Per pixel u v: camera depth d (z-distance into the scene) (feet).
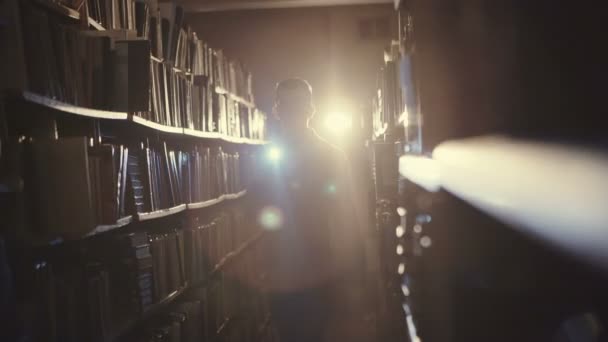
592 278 3.98
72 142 7.29
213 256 14.56
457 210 5.67
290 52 26.20
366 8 25.85
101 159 8.42
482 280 5.28
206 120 14.30
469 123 5.69
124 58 8.88
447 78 5.83
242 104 20.15
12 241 6.69
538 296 4.79
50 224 7.25
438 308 5.68
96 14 9.32
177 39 13.14
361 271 10.39
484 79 5.49
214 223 14.87
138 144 10.30
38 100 6.68
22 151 7.09
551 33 4.66
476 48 5.57
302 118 10.35
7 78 6.44
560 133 4.40
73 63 7.91
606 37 4.26
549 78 4.61
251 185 19.80
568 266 4.27
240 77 20.29
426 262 5.95
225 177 16.56
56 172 7.27
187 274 12.54
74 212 7.27
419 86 6.08
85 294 7.89
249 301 18.20
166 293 10.98
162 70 11.10
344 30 25.94
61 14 8.21
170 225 13.08
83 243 9.22
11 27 6.47
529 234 4.69
